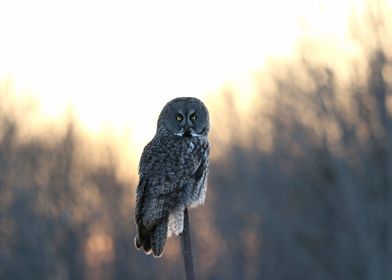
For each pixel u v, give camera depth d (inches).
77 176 1302.9
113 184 1338.6
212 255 1301.7
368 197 1042.7
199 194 409.7
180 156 407.2
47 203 1278.3
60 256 1296.8
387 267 1027.9
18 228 1253.7
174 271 1374.3
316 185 1097.4
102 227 1346.0
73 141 1291.8
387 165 1018.7
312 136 1058.7
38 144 1266.0
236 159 1160.2
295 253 1136.2
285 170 1115.9
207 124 425.1
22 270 1257.4
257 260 1224.2
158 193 395.9
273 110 1085.1
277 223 1144.2
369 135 1023.6
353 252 1067.3
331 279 1099.3
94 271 1347.2
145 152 412.2
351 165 1039.0
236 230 1218.6
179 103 425.4
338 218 1078.4
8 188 1250.6
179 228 401.7
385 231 1035.3
